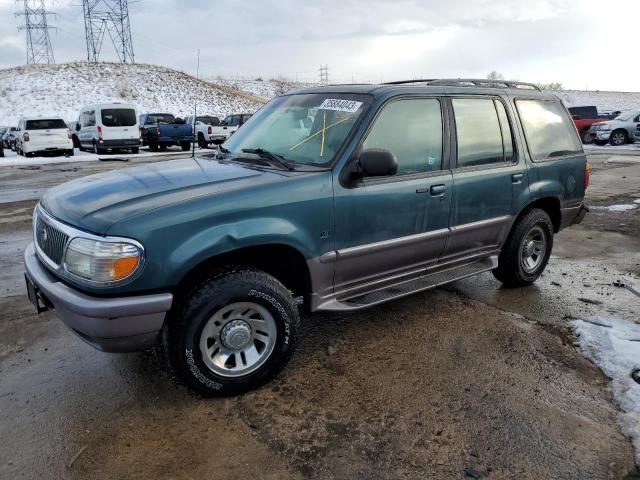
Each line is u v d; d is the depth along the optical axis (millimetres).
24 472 2475
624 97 62000
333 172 3328
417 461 2555
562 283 5129
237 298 2963
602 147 21266
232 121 24656
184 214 2797
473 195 4137
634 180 11914
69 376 3330
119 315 2668
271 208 3049
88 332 2709
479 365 3477
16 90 46281
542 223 4859
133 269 2676
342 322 4145
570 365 3488
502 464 2535
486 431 2777
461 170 4066
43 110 43844
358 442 2693
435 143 3916
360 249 3480
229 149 4098
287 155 3650
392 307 4465
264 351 3145
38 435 2742
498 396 3107
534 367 3455
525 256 4852
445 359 3557
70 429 2795
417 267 3980
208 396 3070
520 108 4652
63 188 3518
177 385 3225
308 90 4234
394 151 3650
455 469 2502
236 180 3143
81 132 24234
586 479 2443
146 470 2492
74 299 2688
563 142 5055
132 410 2965
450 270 4305
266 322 3131
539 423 2850
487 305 4531
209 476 2451
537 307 4492
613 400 3080
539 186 4703
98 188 3232
